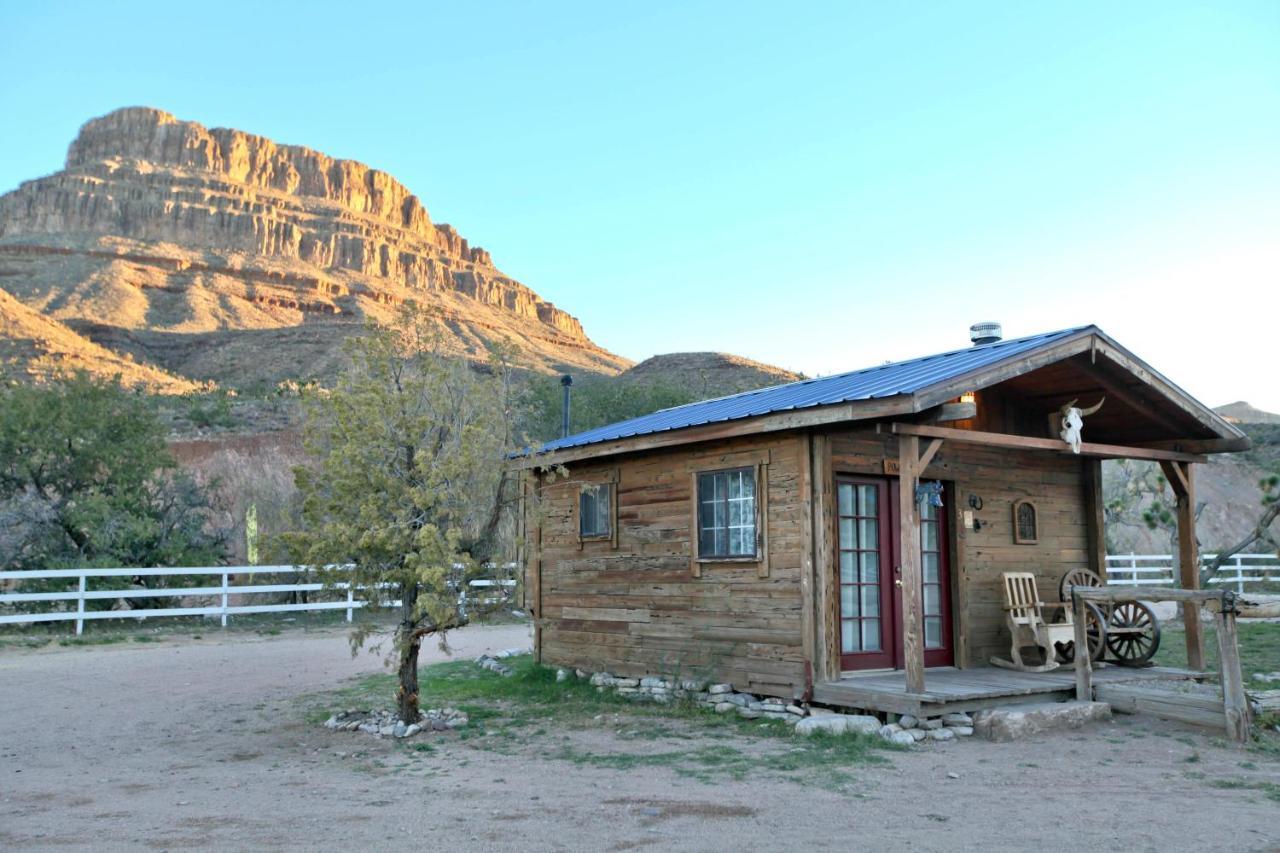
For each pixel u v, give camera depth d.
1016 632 11.28
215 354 120.62
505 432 10.55
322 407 10.16
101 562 22.22
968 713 9.45
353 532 9.39
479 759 8.55
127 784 7.74
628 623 12.55
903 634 10.23
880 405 9.05
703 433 11.04
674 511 12.00
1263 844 5.73
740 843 5.75
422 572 9.09
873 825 6.15
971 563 11.68
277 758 8.80
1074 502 12.90
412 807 6.78
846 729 9.25
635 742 9.25
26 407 23.81
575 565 13.58
